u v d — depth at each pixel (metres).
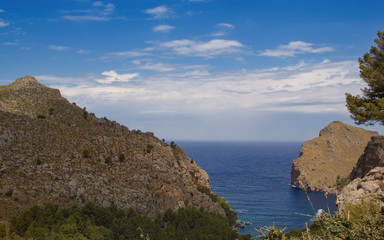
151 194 107.06
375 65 36.75
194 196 125.69
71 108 141.50
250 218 154.88
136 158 119.38
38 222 72.94
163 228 93.25
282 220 149.62
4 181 89.00
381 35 36.34
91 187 97.19
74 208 86.00
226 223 106.75
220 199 142.88
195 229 93.06
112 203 92.25
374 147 85.75
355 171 94.25
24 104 136.38
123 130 136.88
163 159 127.31
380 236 10.04
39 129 117.38
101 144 121.88
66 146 115.19
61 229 72.25
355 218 12.41
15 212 79.81
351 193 16.81
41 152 107.88
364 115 34.28
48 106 138.75
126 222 83.06
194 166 157.12
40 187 90.88
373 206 12.40
